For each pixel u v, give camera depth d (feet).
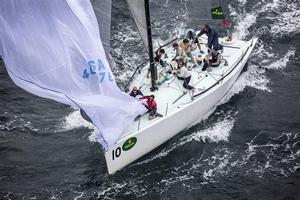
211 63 224.94
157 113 198.29
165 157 199.82
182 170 192.85
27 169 193.88
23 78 157.79
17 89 238.89
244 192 182.19
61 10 158.10
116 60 253.85
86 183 186.70
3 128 214.69
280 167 192.54
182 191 182.91
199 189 183.83
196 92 209.97
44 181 188.34
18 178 189.78
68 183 187.01
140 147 194.39
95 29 168.66
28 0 151.23
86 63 167.32
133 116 185.68
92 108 171.63
